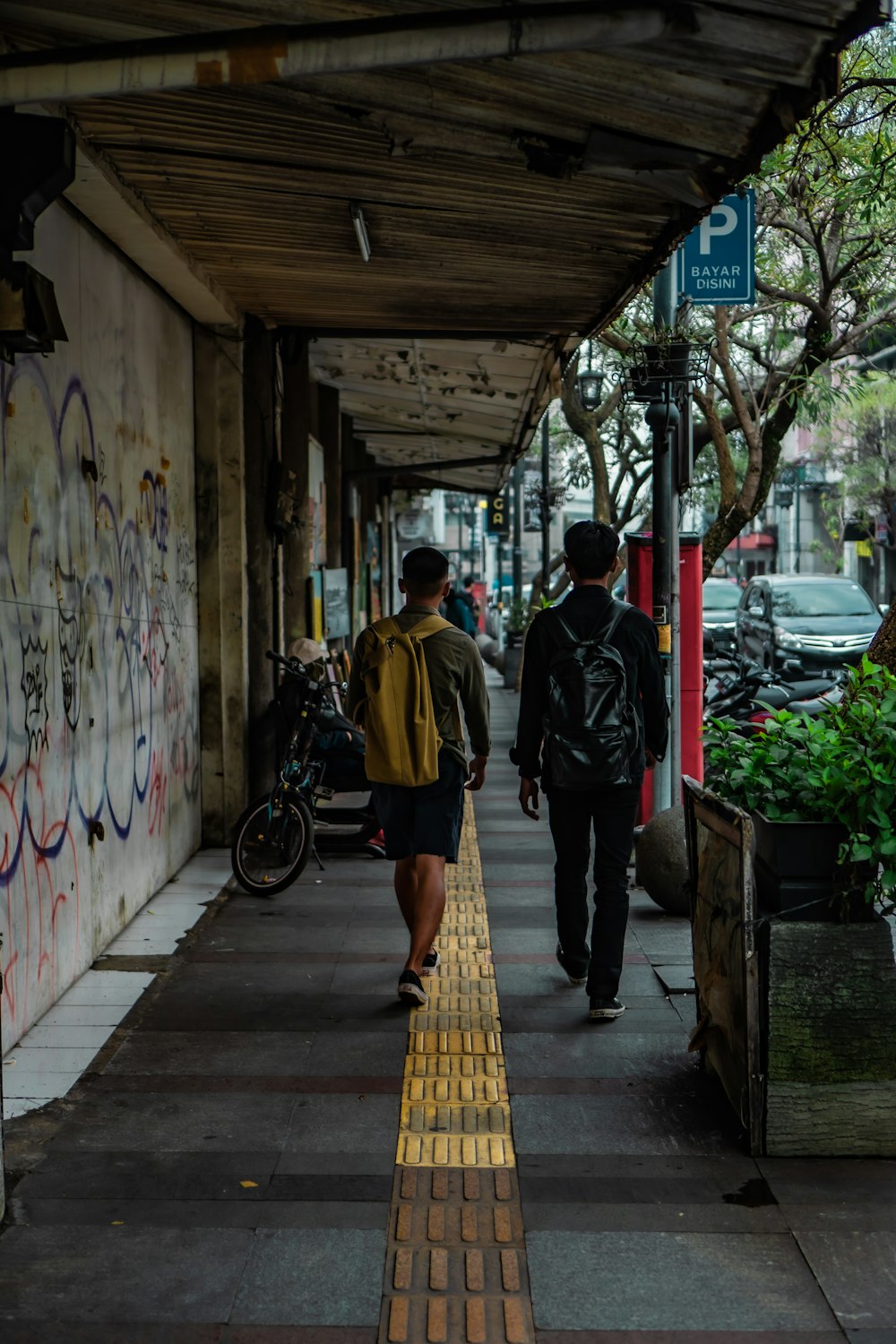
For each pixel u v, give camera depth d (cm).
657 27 300
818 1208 364
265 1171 387
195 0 343
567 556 540
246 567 873
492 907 729
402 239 623
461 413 1378
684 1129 418
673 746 817
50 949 540
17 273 378
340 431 1588
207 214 611
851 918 397
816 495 5172
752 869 395
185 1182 380
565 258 638
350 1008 543
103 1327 305
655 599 814
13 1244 344
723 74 359
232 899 742
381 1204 366
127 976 585
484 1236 348
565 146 449
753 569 6931
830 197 1131
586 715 508
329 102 433
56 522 545
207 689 867
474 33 299
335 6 335
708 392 1284
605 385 2181
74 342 574
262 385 873
